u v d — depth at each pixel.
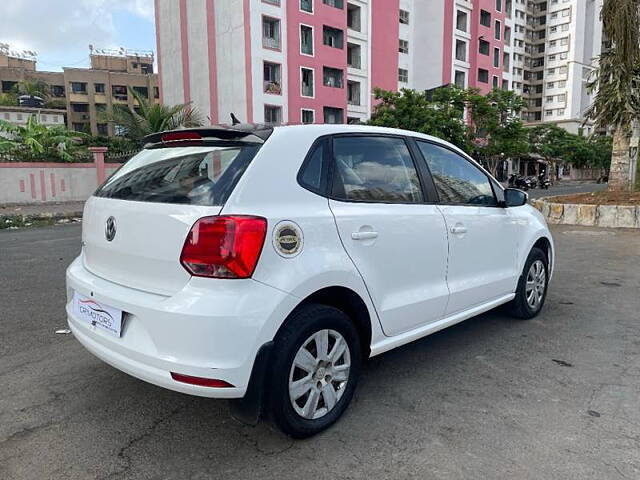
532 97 80.50
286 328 2.51
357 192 2.95
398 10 41.22
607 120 13.75
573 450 2.58
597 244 9.28
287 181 2.60
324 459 2.52
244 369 2.31
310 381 2.65
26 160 19.91
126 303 2.47
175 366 2.29
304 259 2.53
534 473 2.39
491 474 2.38
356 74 38.19
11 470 2.42
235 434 2.75
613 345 4.09
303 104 34.00
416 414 2.97
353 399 3.15
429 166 3.55
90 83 63.47
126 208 2.64
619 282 6.27
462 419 2.91
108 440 2.69
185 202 2.44
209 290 2.30
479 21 47.12
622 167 13.97
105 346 2.62
